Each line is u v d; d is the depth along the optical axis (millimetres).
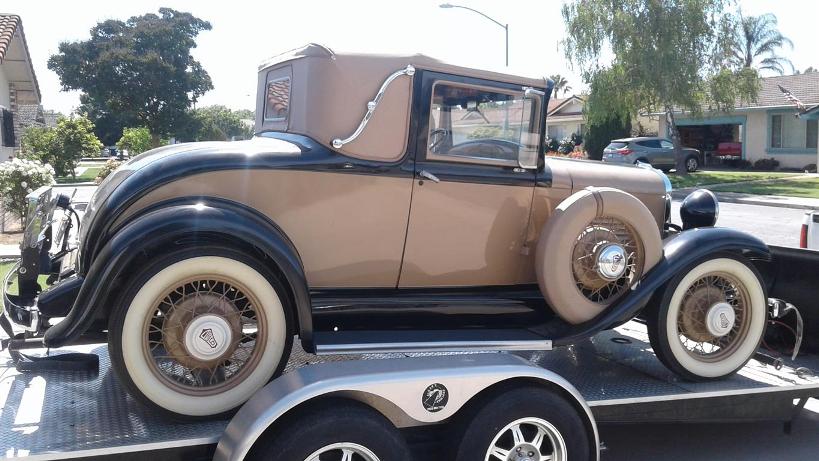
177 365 3742
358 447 3176
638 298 4246
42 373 4184
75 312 3354
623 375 4520
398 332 4102
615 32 26766
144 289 3400
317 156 3859
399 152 4016
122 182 3684
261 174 3758
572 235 4184
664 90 26719
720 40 27047
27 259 4273
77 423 3467
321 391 3145
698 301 4496
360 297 4102
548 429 3545
